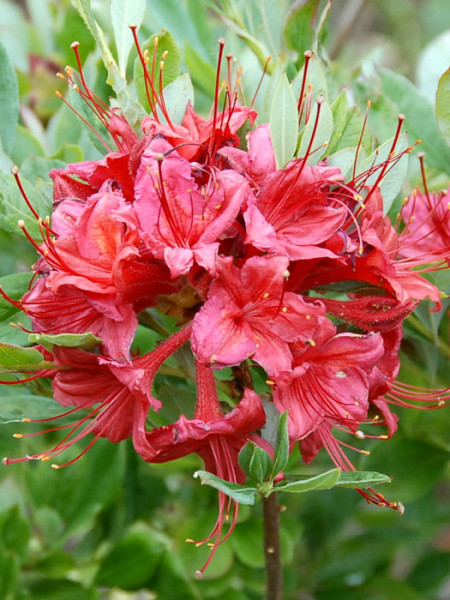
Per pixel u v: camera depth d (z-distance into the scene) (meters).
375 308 0.28
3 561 0.40
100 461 0.43
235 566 0.41
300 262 0.27
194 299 0.28
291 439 0.26
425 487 0.40
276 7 0.39
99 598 0.41
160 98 0.30
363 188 0.31
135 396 0.27
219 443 0.27
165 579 0.39
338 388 0.27
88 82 0.39
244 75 0.40
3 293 0.28
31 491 0.43
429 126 0.41
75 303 0.28
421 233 0.35
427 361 0.40
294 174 0.27
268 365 0.26
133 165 0.27
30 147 0.41
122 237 0.26
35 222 0.31
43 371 0.30
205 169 0.28
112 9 0.32
